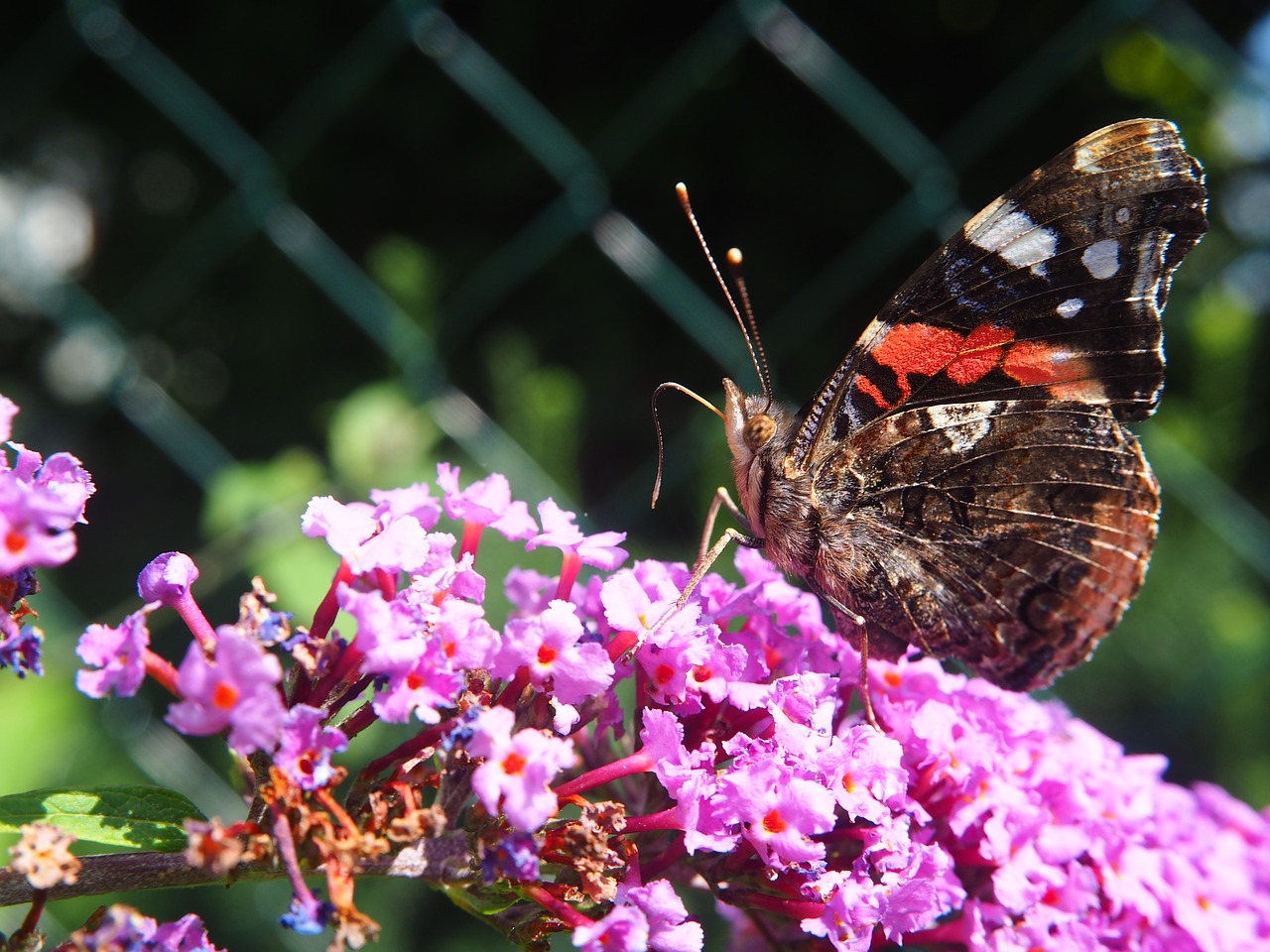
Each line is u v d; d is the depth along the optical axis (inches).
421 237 14.7
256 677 5.0
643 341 13.8
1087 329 6.3
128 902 8.3
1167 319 11.8
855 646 6.2
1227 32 12.9
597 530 8.9
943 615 6.6
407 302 9.1
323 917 5.1
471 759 5.4
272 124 15.3
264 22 14.3
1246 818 6.8
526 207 14.6
